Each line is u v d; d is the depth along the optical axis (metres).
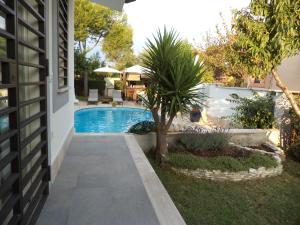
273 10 4.27
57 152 4.22
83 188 3.58
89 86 21.11
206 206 4.12
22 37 2.68
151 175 4.16
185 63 5.53
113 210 3.02
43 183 3.13
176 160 5.47
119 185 3.73
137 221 2.80
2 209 1.84
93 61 21.81
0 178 2.11
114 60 24.91
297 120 7.05
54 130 3.97
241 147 6.59
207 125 10.38
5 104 2.23
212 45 14.63
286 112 7.53
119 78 22.61
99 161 4.79
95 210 3.00
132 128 7.39
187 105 5.75
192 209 3.98
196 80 5.57
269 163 5.61
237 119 8.64
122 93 20.12
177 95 5.50
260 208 4.20
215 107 11.24
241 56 5.04
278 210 4.18
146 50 5.88
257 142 7.50
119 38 22.41
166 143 6.10
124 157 5.06
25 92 2.86
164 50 5.67
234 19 4.88
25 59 2.81
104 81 21.41
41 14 3.02
